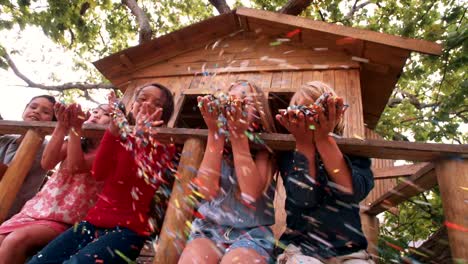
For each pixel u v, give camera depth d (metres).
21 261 2.41
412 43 4.55
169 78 5.88
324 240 1.95
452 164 1.88
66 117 2.59
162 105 2.88
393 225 6.48
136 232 2.31
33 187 3.46
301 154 1.91
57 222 2.63
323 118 1.75
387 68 5.05
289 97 5.13
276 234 3.75
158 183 2.52
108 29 14.88
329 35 5.07
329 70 5.11
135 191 2.40
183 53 6.05
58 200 2.71
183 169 2.25
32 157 2.78
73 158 2.60
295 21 5.18
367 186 1.97
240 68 5.54
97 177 2.46
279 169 2.29
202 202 2.37
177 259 2.01
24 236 2.43
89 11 13.65
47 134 2.86
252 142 2.20
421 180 2.36
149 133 2.37
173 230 2.06
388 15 11.26
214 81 5.57
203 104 2.07
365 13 11.98
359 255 1.88
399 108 12.34
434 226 6.02
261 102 2.42
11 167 2.69
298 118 1.77
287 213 2.14
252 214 2.17
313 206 1.94
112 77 6.24
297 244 2.01
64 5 11.74
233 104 2.03
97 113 3.24
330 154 1.83
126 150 2.45
